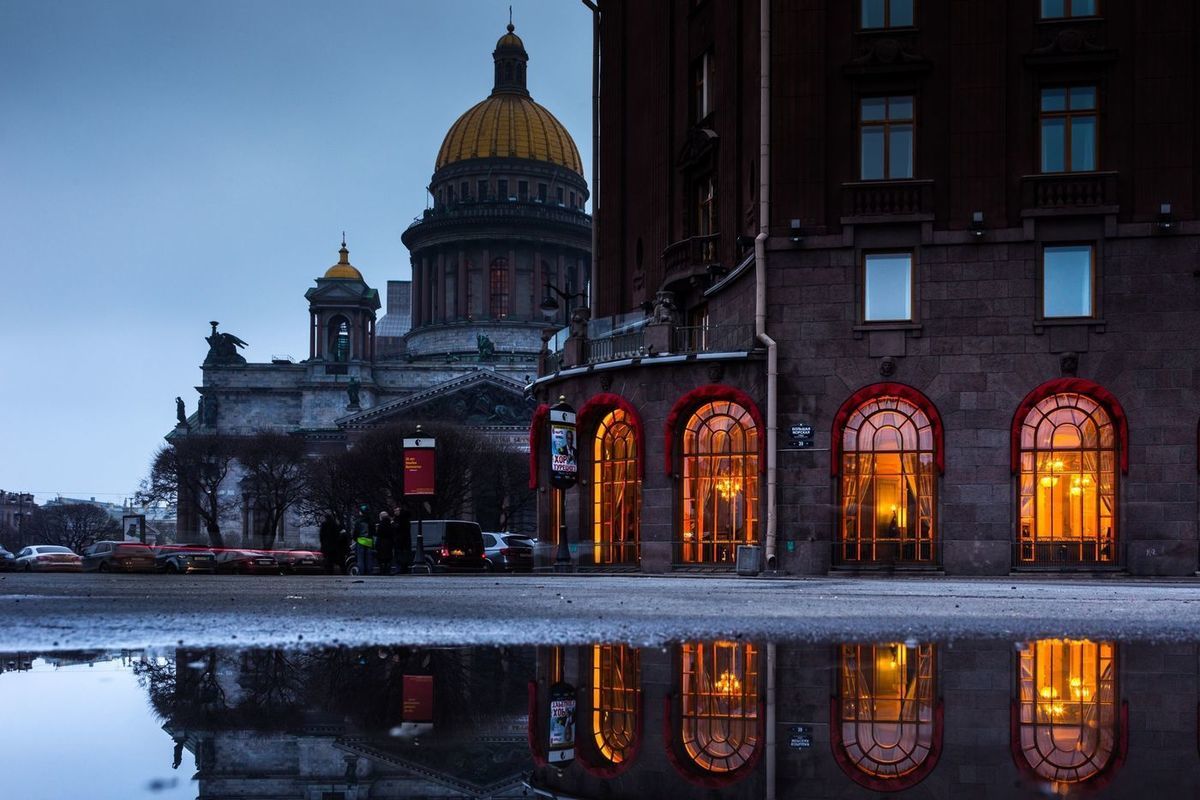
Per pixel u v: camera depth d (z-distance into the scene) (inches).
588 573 1392.7
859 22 1256.2
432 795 94.6
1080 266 1202.6
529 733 127.6
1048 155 1216.8
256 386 5157.5
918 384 1219.2
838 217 1245.7
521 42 6200.8
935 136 1234.0
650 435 1358.3
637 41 1724.9
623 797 96.7
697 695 160.1
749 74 1373.0
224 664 194.9
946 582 986.7
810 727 133.3
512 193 5777.6
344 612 392.8
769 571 1219.9
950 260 1218.6
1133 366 1181.1
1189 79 1184.8
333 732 123.9
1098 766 108.9
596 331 1624.0
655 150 1626.5
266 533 4067.4
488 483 3646.7
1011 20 1222.3
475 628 298.5
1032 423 1204.5
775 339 1250.6
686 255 1467.8
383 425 3634.4
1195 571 1156.5
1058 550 1183.6
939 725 134.4
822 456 1232.2
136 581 989.2
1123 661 210.7
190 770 99.8
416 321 5802.2
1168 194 1182.9
